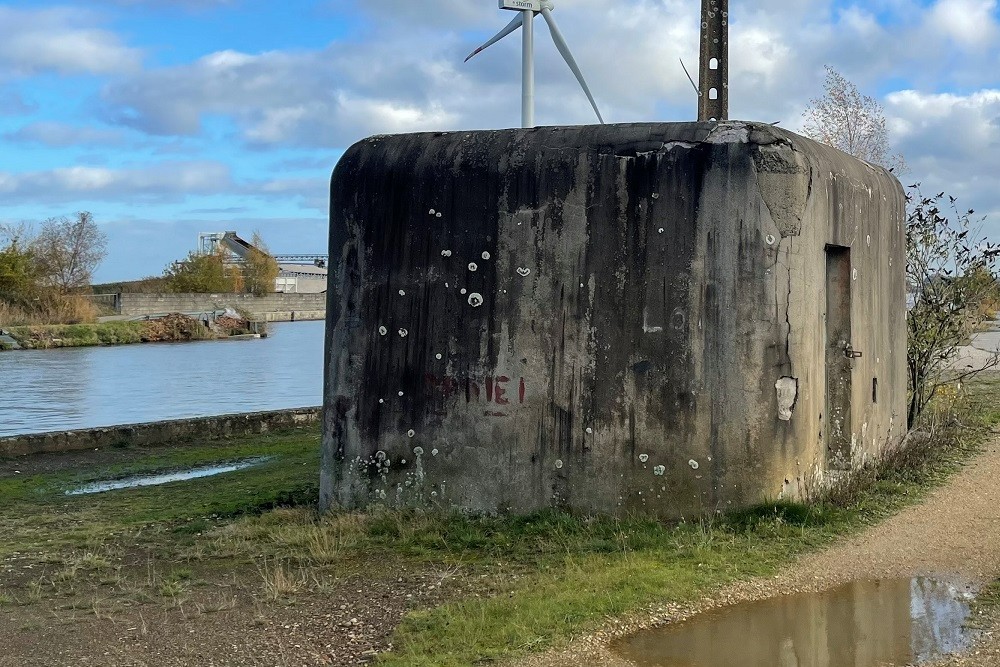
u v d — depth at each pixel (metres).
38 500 9.58
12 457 12.29
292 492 9.24
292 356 38.19
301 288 101.38
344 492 7.77
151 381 27.84
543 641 4.77
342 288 7.81
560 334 7.10
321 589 5.84
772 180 6.73
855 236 8.06
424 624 5.09
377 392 7.66
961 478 8.32
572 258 7.07
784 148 6.77
